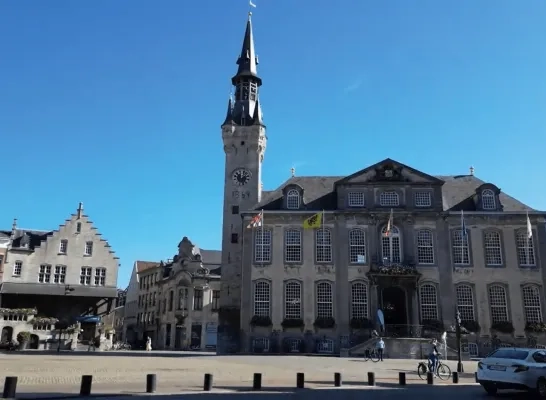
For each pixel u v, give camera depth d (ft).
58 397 49.78
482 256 160.45
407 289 157.48
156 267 286.25
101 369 86.17
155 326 273.75
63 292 199.52
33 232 213.46
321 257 163.63
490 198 166.40
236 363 108.99
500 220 162.61
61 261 204.44
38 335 180.55
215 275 264.31
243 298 160.97
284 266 163.02
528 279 157.89
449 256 160.35
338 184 169.37
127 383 65.87
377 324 155.02
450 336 153.38
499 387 61.21
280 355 146.61
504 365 59.52
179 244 265.54
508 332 153.69
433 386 71.31
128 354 152.56
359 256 162.50
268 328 158.51
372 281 157.58
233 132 192.54
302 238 165.37
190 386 63.16
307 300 159.94
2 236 206.59
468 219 163.53
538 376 58.13
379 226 164.25
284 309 159.84
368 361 121.90
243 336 158.20
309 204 171.01
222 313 174.60
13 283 195.93
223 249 180.86
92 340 187.93
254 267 163.53
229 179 188.85
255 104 199.82
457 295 158.20
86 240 209.67
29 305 200.44
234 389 61.05
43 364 95.45
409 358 140.87
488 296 157.28
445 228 162.81
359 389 64.85
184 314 253.24
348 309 157.79
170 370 86.48
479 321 155.43
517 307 155.94
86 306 207.51
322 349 155.33
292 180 182.91
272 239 165.68
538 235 160.97
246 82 202.69
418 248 162.40
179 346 250.78
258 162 190.60
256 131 192.34
